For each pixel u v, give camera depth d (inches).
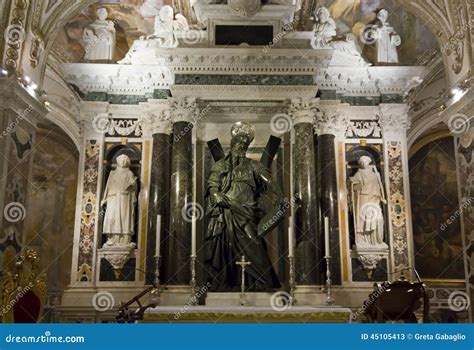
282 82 505.0
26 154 389.1
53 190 673.6
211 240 475.5
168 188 518.9
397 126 544.1
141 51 545.3
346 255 514.6
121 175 524.1
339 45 548.4
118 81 547.2
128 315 358.6
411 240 520.4
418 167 711.7
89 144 537.3
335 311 391.5
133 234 520.1
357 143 544.7
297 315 389.4
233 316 387.9
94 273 508.1
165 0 565.3
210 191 488.7
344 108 548.1
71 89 573.3
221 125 533.6
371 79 547.8
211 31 516.4
